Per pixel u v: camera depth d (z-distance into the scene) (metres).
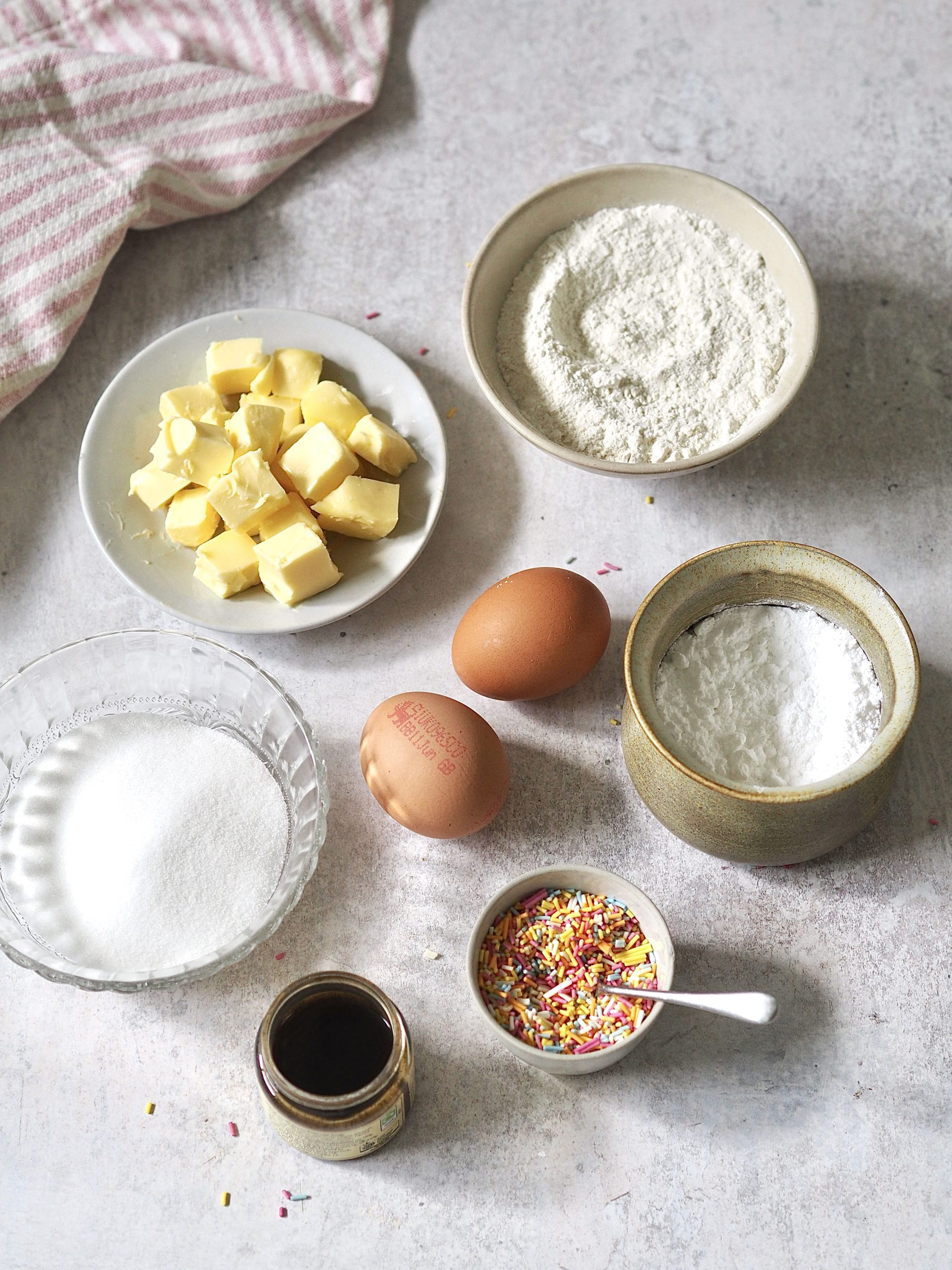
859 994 0.43
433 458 0.49
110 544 0.48
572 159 0.56
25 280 0.51
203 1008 0.43
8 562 0.50
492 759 0.42
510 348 0.49
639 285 0.50
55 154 0.52
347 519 0.47
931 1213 0.40
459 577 0.50
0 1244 0.41
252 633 0.46
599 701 0.47
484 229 0.55
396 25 0.58
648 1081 0.42
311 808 0.43
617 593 0.49
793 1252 0.40
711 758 0.42
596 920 0.41
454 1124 0.42
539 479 0.51
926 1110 0.41
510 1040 0.38
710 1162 0.41
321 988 0.38
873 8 0.58
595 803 0.46
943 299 0.53
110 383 0.51
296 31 0.56
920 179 0.55
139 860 0.42
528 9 0.58
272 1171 0.41
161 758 0.45
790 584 0.43
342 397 0.49
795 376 0.46
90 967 0.42
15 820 0.44
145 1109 0.42
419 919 0.44
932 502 0.50
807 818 0.39
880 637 0.41
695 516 0.50
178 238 0.55
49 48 0.53
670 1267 0.40
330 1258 0.40
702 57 0.57
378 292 0.54
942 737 0.46
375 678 0.48
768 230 0.49
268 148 0.54
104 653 0.46
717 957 0.44
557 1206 0.41
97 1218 0.41
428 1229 0.41
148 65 0.54
